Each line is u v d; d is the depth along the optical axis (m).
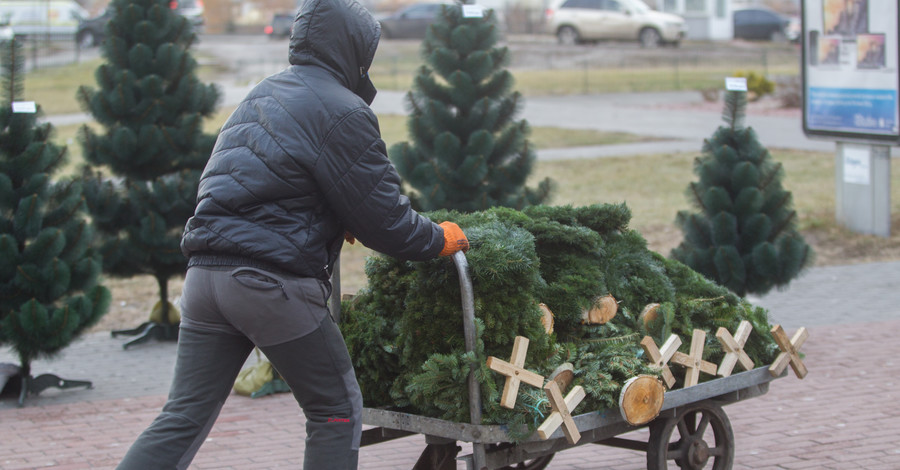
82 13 42.94
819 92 11.98
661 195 14.52
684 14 42.06
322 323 3.22
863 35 11.30
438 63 7.78
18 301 6.27
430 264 3.54
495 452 3.51
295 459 5.02
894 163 17.30
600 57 34.81
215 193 3.13
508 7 42.78
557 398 3.41
